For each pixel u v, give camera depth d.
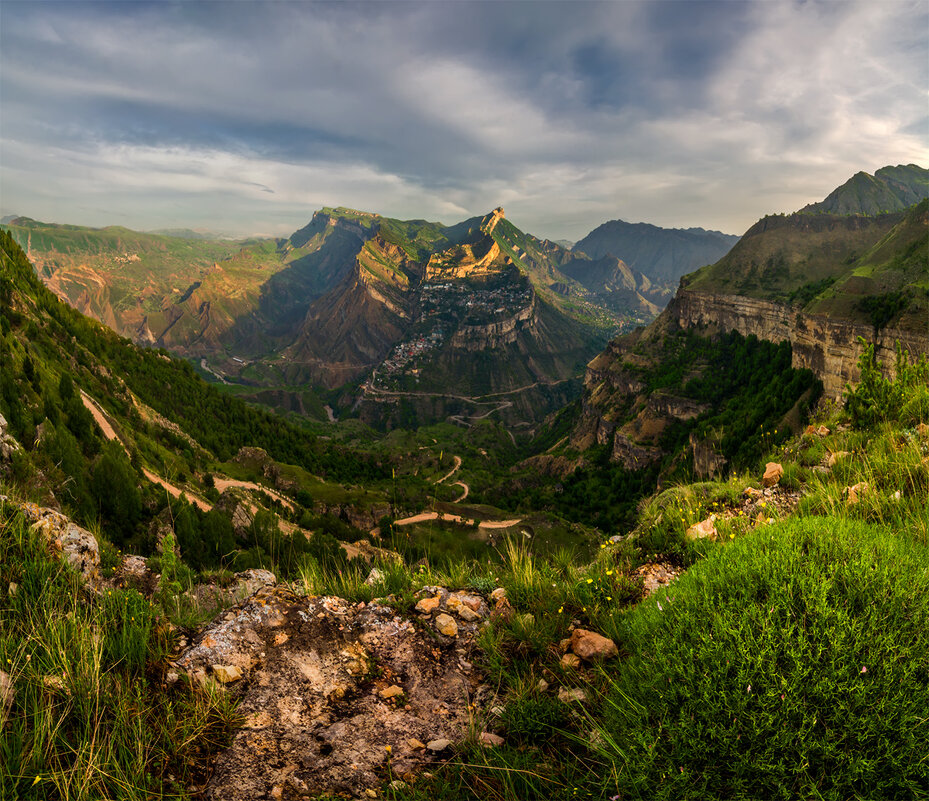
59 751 2.88
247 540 58.00
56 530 5.17
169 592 4.93
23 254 131.12
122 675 3.60
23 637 3.49
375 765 3.26
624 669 3.51
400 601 5.22
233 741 3.33
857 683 2.68
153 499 40.97
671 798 2.64
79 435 52.31
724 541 5.31
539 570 5.73
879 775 2.52
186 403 137.75
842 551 3.85
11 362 51.81
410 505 107.56
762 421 109.38
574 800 2.82
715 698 2.89
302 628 4.57
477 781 3.07
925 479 6.06
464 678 4.20
